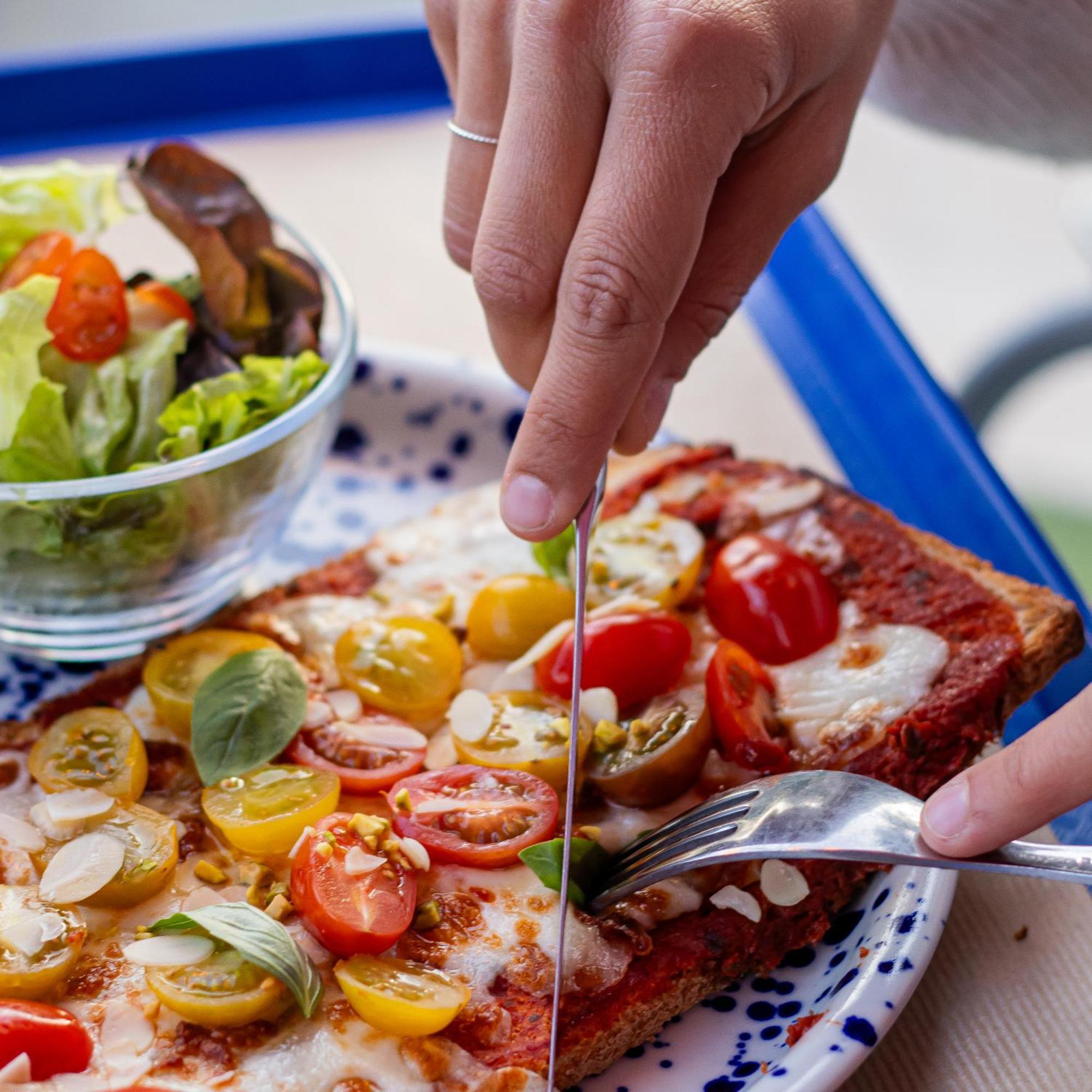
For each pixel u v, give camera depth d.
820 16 0.47
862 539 0.58
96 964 0.48
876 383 0.70
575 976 0.48
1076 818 0.54
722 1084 0.48
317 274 0.61
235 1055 0.46
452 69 0.52
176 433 0.57
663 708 0.52
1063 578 0.61
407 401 0.68
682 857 0.48
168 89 0.86
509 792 0.51
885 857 0.46
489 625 0.54
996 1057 0.49
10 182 0.61
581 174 0.46
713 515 0.59
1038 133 0.73
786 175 0.49
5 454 0.56
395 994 0.46
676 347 0.49
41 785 0.51
